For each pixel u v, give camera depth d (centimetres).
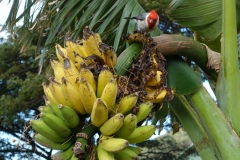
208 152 203
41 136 154
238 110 195
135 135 155
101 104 141
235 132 192
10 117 788
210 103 201
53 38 272
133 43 185
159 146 884
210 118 197
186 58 224
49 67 283
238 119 193
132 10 260
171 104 216
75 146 141
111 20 271
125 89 160
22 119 825
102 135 148
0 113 780
